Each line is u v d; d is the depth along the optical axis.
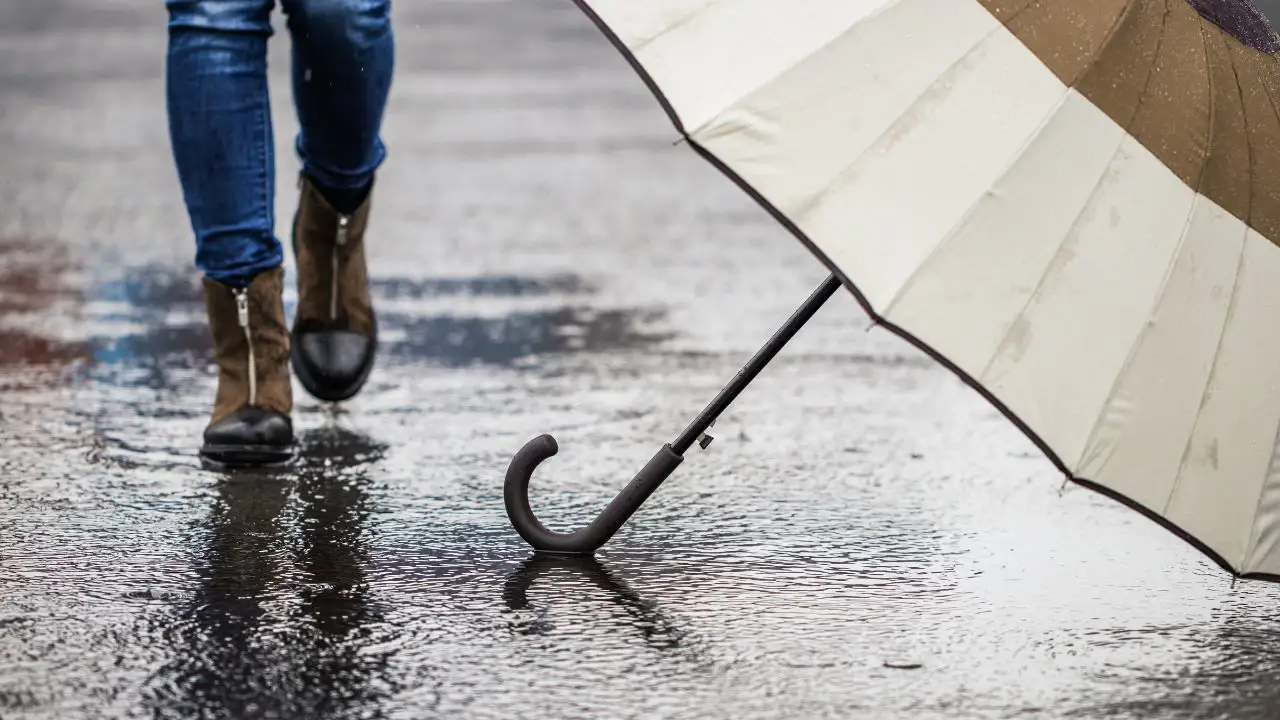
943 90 4.99
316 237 8.35
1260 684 5.12
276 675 5.01
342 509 6.94
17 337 10.87
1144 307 5.05
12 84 28.06
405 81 28.47
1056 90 4.98
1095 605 5.89
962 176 4.95
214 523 6.69
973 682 5.06
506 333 11.28
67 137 22.38
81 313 11.79
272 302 7.62
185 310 11.95
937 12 5.04
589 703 4.82
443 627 5.46
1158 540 6.78
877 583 6.07
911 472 7.87
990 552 6.54
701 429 6.26
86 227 15.87
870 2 5.09
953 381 10.14
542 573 6.09
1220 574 6.32
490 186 18.59
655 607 5.72
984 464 8.05
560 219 16.64
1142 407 5.11
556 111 25.20
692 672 5.08
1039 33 5.01
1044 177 4.96
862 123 4.98
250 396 7.64
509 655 5.21
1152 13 5.09
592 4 5.18
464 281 13.31
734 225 16.58
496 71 30.25
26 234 15.45
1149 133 5.03
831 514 7.07
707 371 10.22
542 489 7.39
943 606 5.82
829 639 5.42
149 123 23.78
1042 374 4.98
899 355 10.92
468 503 7.09
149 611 5.58
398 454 7.96
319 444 8.14
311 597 5.77
